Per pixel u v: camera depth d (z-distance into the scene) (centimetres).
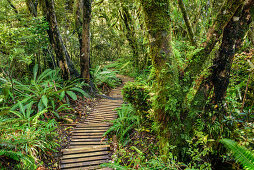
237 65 284
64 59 610
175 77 222
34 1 713
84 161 316
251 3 208
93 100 610
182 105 231
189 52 227
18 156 257
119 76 998
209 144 246
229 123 253
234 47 219
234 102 262
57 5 777
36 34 532
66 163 310
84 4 560
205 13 355
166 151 242
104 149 345
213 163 253
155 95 247
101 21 1067
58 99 526
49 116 454
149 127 374
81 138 387
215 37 206
